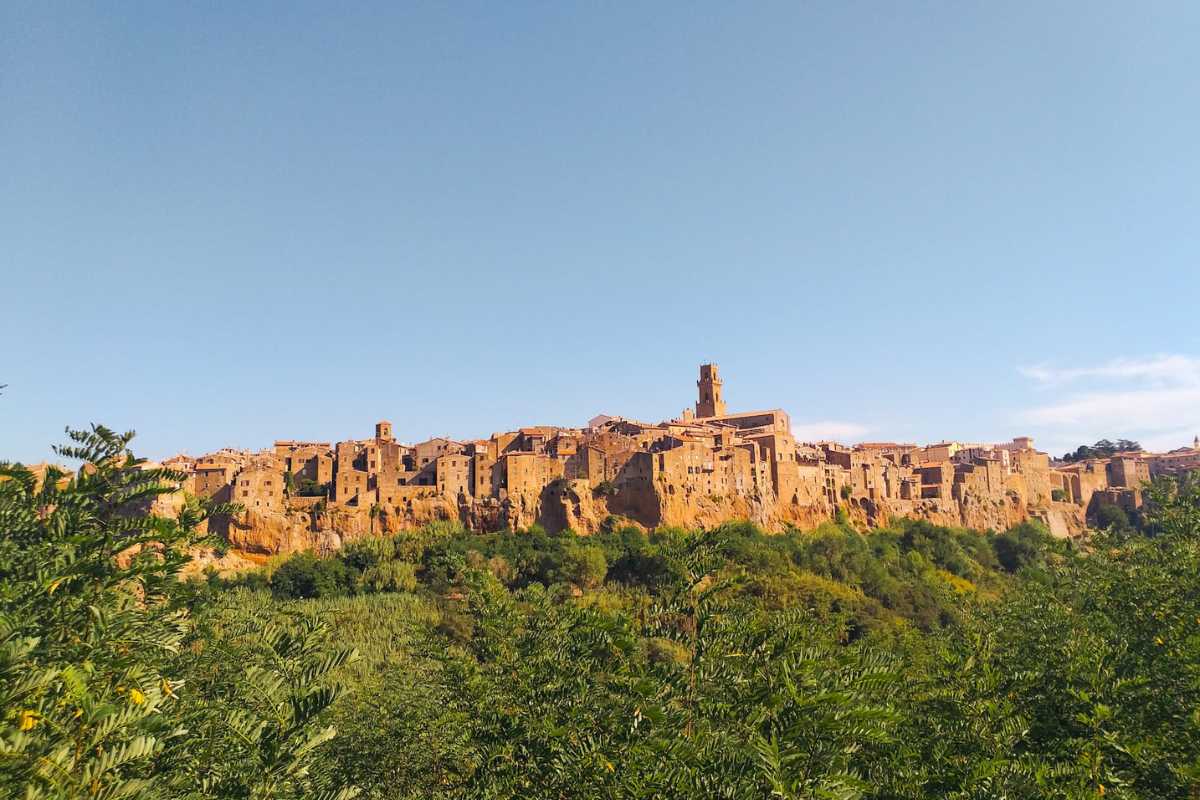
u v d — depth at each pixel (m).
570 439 172.50
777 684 17.39
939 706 24.36
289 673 17.66
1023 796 19.09
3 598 13.43
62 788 10.74
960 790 19.36
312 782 17.30
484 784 20.53
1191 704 22.50
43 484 16.36
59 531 15.06
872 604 102.94
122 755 11.45
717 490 160.88
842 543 151.62
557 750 18.78
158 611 15.70
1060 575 37.44
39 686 11.26
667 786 16.14
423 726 31.00
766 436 177.88
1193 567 27.97
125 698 13.47
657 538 145.62
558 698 20.23
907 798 19.67
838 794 14.70
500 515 150.88
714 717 17.81
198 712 18.59
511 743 20.25
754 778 15.66
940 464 199.00
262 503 144.62
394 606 93.25
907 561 152.38
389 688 34.75
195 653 23.33
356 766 30.23
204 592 20.41
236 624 24.36
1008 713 22.39
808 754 15.55
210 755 16.83
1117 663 25.03
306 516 147.75
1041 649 28.20
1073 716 23.06
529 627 22.67
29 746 10.77
